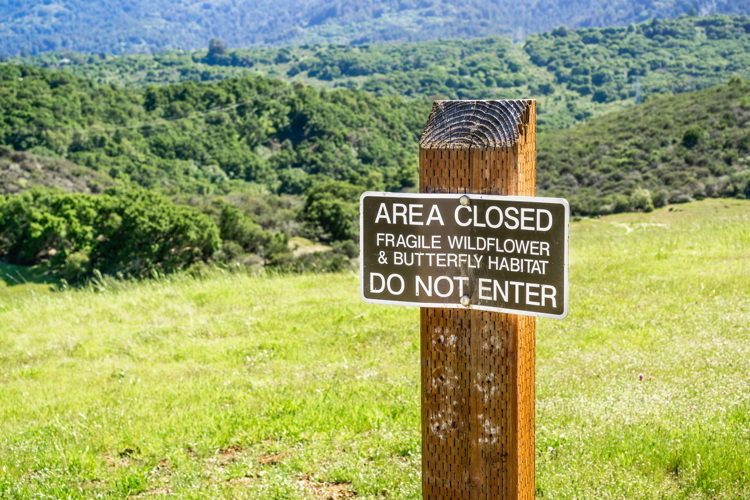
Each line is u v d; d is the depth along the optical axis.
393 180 113.25
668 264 11.98
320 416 6.10
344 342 8.83
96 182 97.69
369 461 5.18
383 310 10.16
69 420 6.62
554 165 77.69
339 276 13.56
